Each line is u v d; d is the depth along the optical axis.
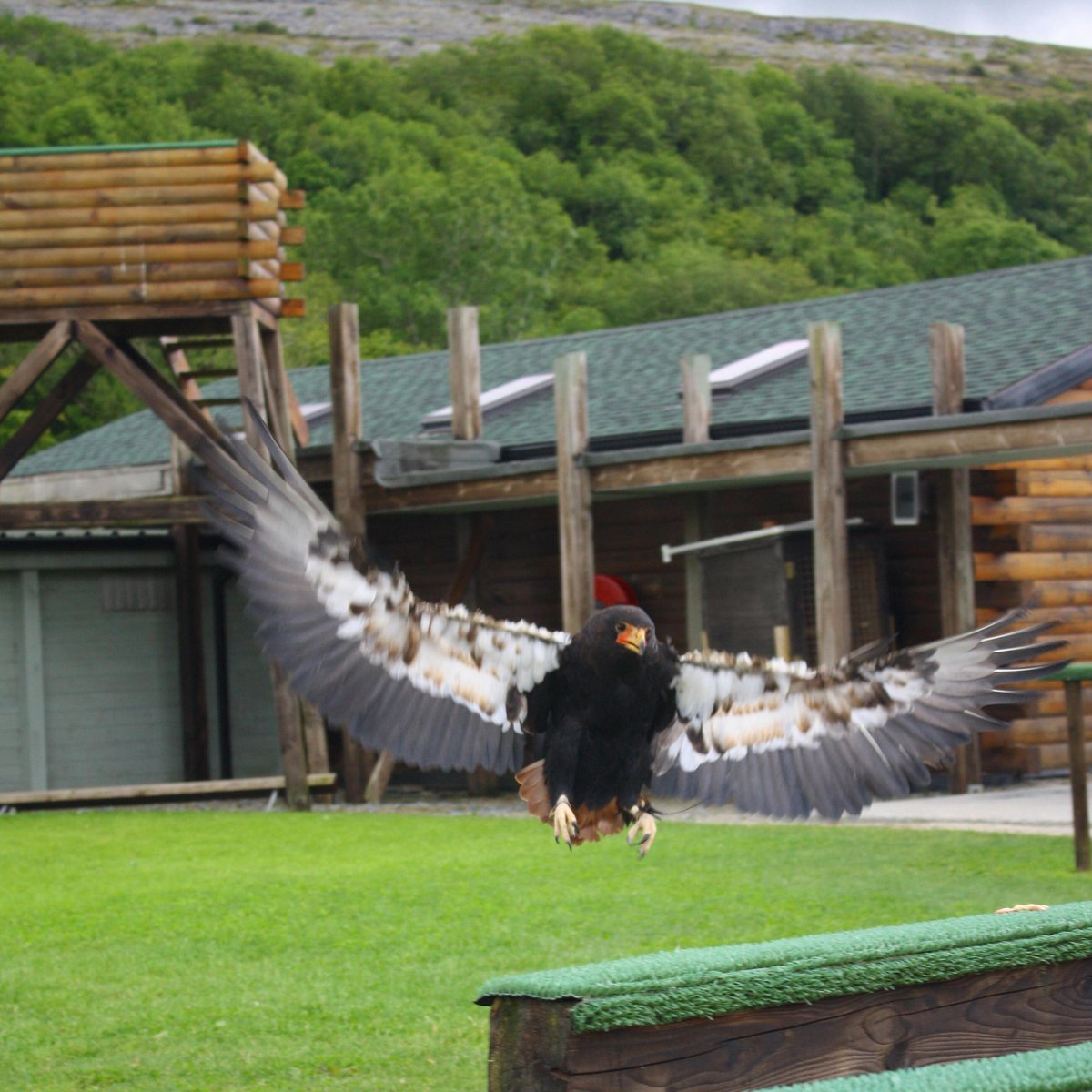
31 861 11.58
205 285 14.31
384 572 3.70
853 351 17.14
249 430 14.38
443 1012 6.75
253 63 77.62
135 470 21.58
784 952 3.06
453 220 59.53
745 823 12.28
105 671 18.11
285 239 15.30
